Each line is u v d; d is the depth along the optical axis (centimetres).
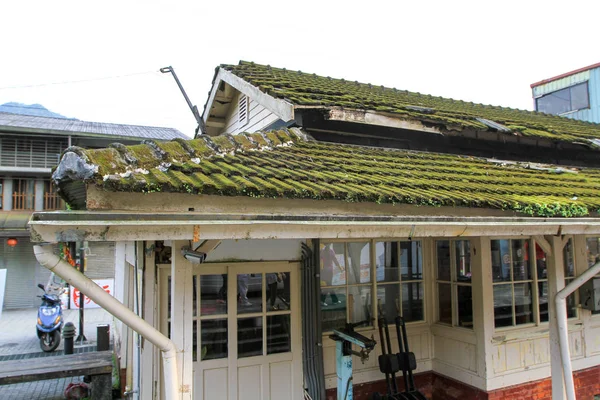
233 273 462
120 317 240
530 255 570
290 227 262
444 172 447
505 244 552
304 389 481
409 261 578
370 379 530
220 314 458
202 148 349
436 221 299
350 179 335
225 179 275
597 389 611
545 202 357
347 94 580
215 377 450
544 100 1595
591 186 484
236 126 773
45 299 1011
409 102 681
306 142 472
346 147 488
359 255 543
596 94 1427
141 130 1917
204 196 254
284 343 484
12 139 1588
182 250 269
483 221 316
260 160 362
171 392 254
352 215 288
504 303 540
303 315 481
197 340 446
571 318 607
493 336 520
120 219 216
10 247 1631
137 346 525
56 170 233
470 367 530
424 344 577
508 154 616
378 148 511
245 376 462
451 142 577
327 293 520
